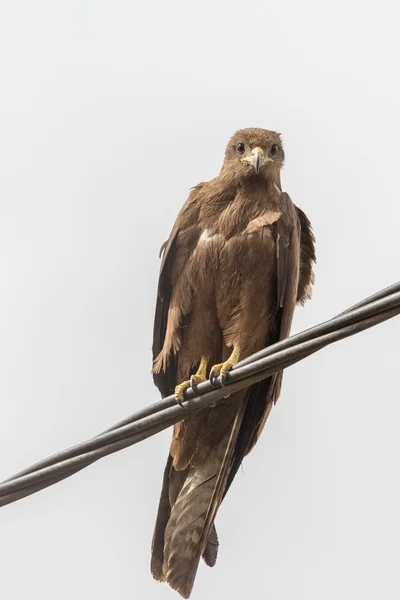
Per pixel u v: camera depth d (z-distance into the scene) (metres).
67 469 8.89
